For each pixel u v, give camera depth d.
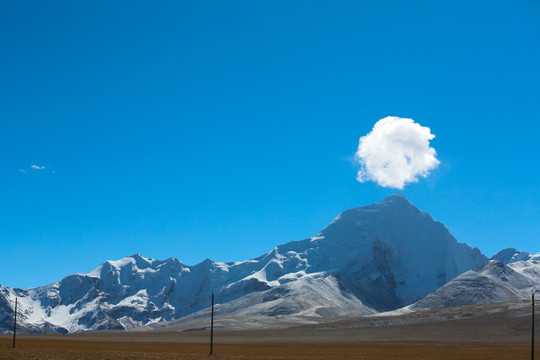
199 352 160.38
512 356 146.38
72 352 138.62
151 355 136.50
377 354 159.25
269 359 129.50
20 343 198.00
